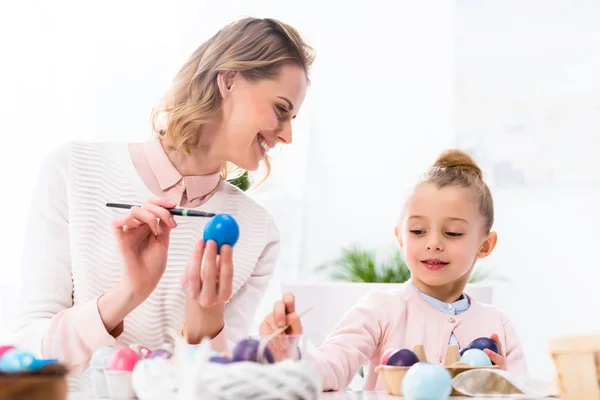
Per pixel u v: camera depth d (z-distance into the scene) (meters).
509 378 1.20
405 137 3.93
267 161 2.00
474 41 3.90
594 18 3.80
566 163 3.81
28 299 1.66
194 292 1.29
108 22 3.34
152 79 3.36
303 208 3.85
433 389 1.08
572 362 0.93
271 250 1.91
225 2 3.48
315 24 3.88
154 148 1.77
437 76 3.93
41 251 1.70
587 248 3.78
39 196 1.74
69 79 3.29
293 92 1.67
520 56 3.87
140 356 1.18
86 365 1.40
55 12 3.28
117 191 1.73
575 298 3.79
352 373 1.62
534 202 3.83
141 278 1.42
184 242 1.74
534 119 3.85
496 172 3.87
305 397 0.87
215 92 1.66
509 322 1.88
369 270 3.08
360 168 3.92
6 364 0.94
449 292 1.84
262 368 0.86
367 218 3.89
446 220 1.78
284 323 1.19
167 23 3.39
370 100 3.93
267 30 1.68
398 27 3.93
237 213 1.84
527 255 3.83
